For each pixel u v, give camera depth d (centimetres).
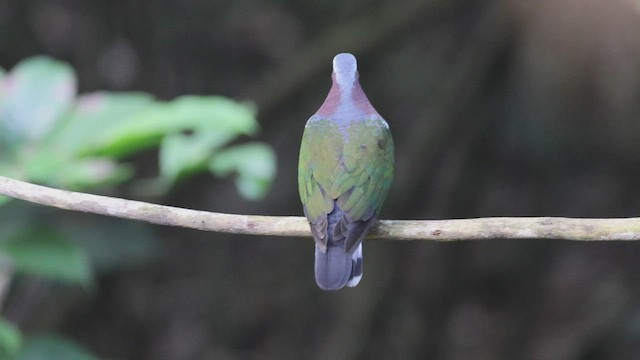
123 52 1386
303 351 1476
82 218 908
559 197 1473
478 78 1384
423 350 1427
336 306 1484
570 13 1227
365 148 673
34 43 1360
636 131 1365
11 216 733
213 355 1460
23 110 721
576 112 1366
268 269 1518
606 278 1480
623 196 1464
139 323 1436
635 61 1231
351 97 706
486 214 1464
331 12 1452
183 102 721
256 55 1466
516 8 1289
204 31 1438
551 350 1430
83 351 692
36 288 1020
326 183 655
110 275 1402
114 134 700
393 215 1398
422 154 1391
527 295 1512
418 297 1427
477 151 1441
